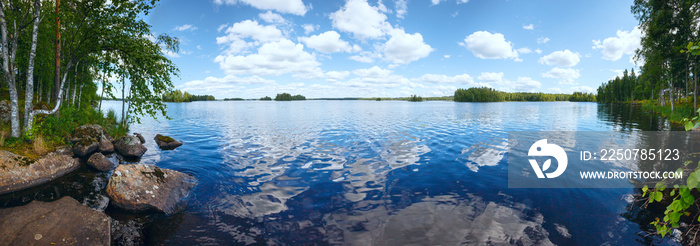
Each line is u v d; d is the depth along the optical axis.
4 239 4.31
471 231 5.27
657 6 28.47
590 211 6.10
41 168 8.19
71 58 12.94
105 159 9.82
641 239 4.92
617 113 43.59
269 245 4.89
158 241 5.02
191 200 6.86
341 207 6.40
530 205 6.46
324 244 4.89
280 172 9.26
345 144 14.74
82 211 5.25
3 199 6.70
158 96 14.20
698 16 26.30
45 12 12.67
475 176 8.70
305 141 15.88
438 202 6.65
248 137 17.56
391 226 5.48
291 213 6.12
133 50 12.74
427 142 15.22
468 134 18.48
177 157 11.55
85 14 11.98
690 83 36.84
